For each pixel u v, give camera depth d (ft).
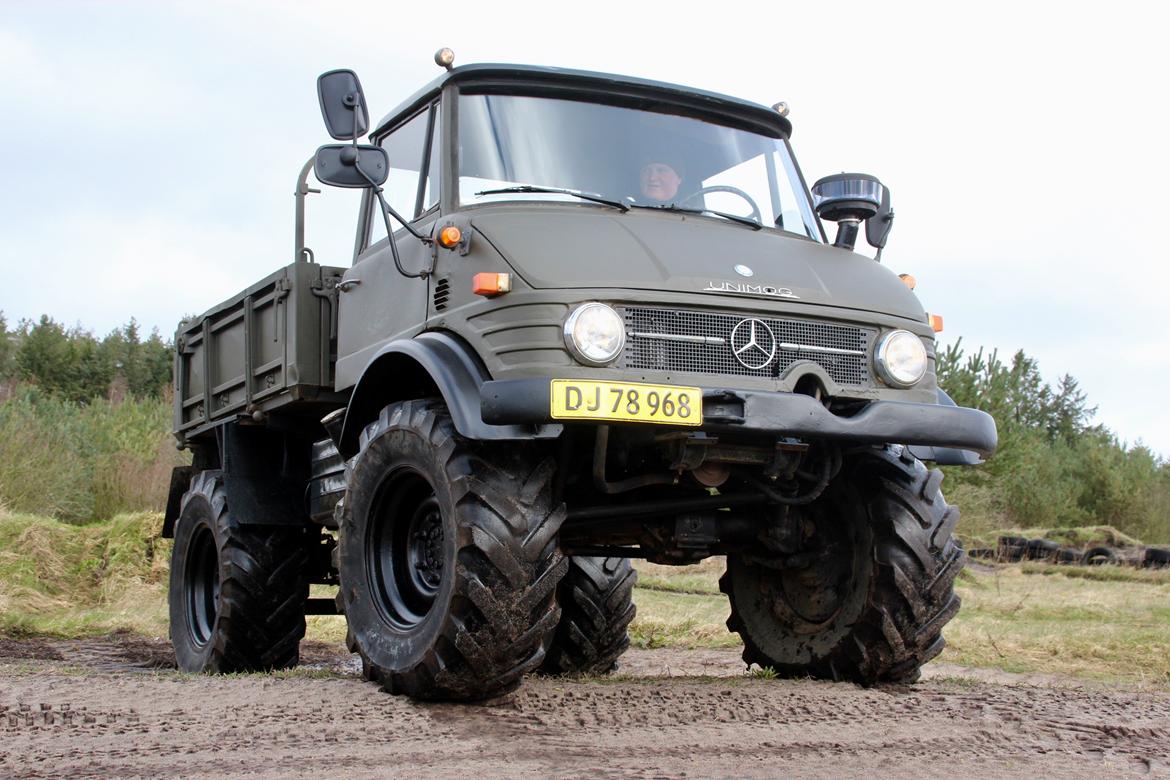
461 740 13.29
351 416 18.57
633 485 16.40
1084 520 92.02
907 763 12.84
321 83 16.97
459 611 14.80
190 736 13.26
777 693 16.97
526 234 15.97
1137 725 15.51
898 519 17.57
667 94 19.33
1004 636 30.01
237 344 24.30
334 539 25.29
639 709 15.31
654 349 15.47
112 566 44.88
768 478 17.42
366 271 19.76
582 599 22.00
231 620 23.32
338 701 15.38
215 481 24.93
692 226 17.44
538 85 18.75
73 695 15.89
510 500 14.87
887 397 16.87
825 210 19.24
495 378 15.29
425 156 18.83
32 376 114.73
